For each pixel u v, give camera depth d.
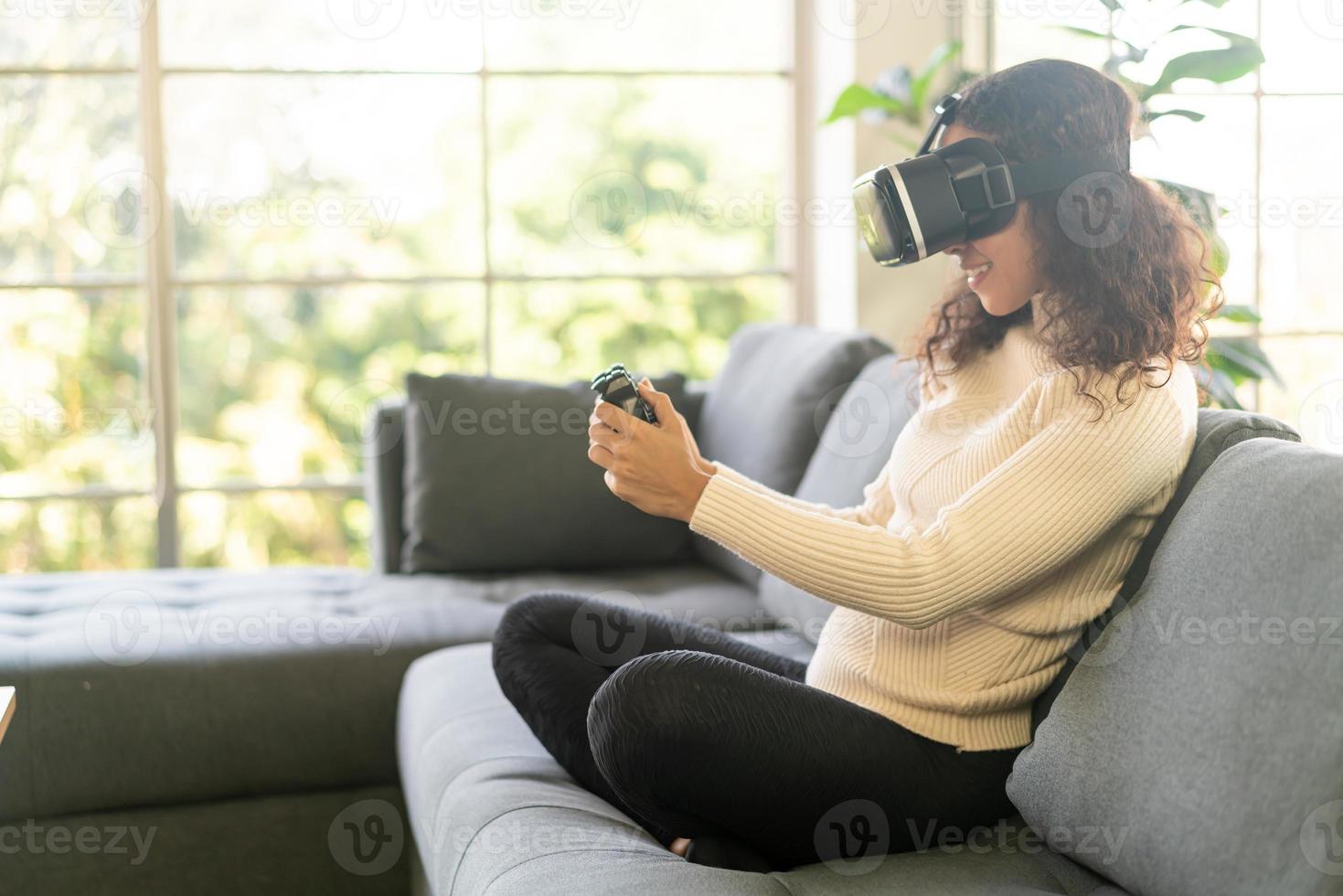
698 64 3.95
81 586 2.52
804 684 1.30
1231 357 2.02
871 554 1.18
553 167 3.88
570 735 1.46
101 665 2.02
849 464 2.02
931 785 1.27
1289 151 2.21
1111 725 1.15
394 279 3.42
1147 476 1.18
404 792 2.04
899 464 1.44
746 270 3.47
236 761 2.05
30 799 1.99
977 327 1.48
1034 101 1.25
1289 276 2.23
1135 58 2.23
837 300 3.21
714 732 1.18
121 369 3.32
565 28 3.91
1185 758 1.06
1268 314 2.26
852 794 1.24
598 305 3.91
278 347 3.51
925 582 1.17
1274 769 0.99
